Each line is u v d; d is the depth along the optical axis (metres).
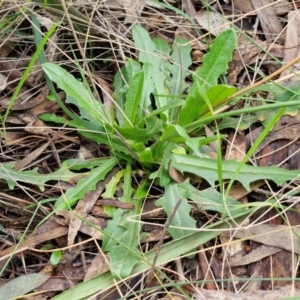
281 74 0.70
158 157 0.64
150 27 0.76
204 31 0.76
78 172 0.66
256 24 0.75
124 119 0.64
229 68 0.71
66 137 0.67
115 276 0.56
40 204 0.61
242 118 0.66
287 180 0.61
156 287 0.55
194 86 0.64
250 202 0.62
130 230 0.59
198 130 0.66
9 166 0.64
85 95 0.62
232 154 0.65
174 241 0.58
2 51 0.74
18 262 0.60
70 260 0.60
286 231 0.59
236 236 0.60
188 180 0.62
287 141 0.65
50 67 0.60
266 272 0.58
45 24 0.73
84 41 0.73
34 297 0.58
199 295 0.56
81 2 0.74
